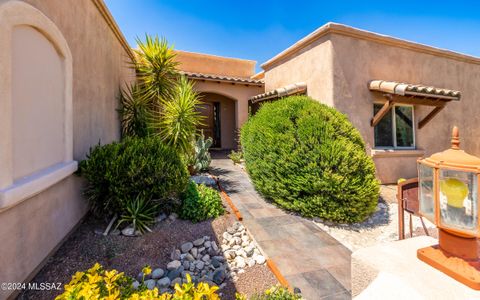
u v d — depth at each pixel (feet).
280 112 17.88
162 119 22.84
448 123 27.53
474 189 4.55
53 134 10.06
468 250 4.82
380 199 19.79
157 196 13.58
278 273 9.93
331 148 15.23
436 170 5.05
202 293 5.32
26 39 8.33
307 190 15.34
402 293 4.46
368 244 13.19
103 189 12.42
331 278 9.80
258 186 18.53
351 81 21.95
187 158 22.99
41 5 9.37
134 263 10.15
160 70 24.67
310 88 23.86
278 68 29.60
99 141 15.06
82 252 10.23
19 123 7.88
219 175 24.68
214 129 41.81
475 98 29.40
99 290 5.66
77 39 12.85
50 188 9.57
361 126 22.30
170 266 10.18
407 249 5.95
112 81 19.90
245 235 13.30
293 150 16.26
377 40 23.06
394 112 24.56
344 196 14.74
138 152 13.25
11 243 7.19
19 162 7.80
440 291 4.44
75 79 12.57
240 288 9.23
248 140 19.61
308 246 12.33
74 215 11.82
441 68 26.86
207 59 39.27
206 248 11.76
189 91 23.53
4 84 6.89
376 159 23.06
